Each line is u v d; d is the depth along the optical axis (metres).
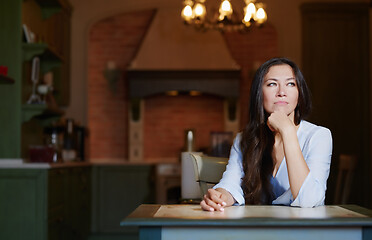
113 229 5.47
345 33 5.90
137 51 5.91
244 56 6.20
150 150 6.20
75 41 5.96
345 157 3.90
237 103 5.94
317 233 1.14
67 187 4.13
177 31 5.93
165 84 5.77
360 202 5.76
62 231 3.93
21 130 3.81
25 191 3.45
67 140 5.00
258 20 3.88
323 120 5.84
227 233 1.14
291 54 5.96
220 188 1.62
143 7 6.00
